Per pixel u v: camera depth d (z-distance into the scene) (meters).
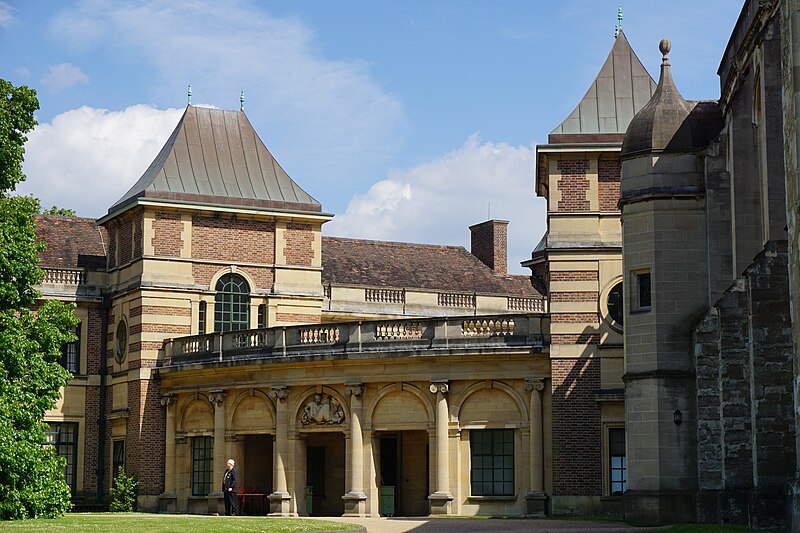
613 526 35.38
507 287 69.94
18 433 35.44
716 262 36.97
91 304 56.75
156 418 52.88
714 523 34.09
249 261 56.19
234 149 58.19
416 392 45.25
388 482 49.41
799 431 25.03
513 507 43.62
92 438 56.09
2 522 33.00
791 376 29.25
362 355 45.69
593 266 43.88
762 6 31.72
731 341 32.22
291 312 56.72
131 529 30.22
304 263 57.38
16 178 38.34
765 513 29.00
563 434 43.22
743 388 32.03
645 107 38.84
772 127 31.98
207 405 50.56
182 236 54.84
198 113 58.66
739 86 35.56
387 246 69.19
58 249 58.69
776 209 31.78
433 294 64.25
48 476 36.16
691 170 37.56
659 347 37.12
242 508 49.00
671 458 36.69
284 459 47.44
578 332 43.56
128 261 55.47
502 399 44.31
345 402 46.38
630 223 38.03
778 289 29.50
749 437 31.89
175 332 54.00
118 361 55.72
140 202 53.84
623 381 40.03
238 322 55.75
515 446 43.94
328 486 49.97
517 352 43.81
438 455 44.53
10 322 36.56
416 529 34.62
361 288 62.34
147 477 52.47
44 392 37.06
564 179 44.50
